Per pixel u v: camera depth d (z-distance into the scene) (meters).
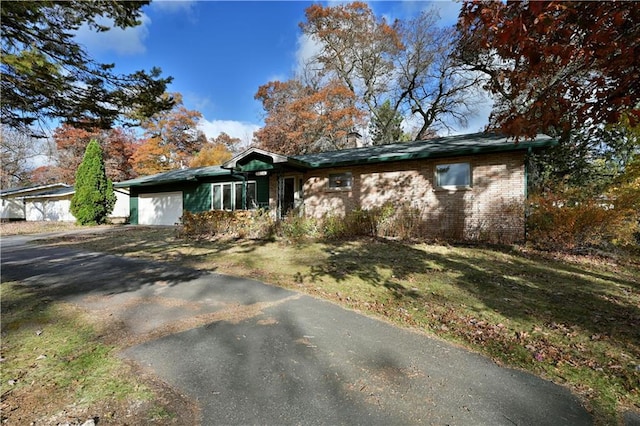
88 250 10.52
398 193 12.33
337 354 3.39
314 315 4.55
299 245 10.37
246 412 2.44
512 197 10.27
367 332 3.97
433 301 5.10
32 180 36.22
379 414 2.42
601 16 1.90
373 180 12.89
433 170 11.62
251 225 12.34
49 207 28.25
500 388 2.79
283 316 4.50
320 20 28.06
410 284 6.03
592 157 14.45
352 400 2.59
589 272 6.96
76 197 20.84
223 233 12.79
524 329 4.06
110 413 2.41
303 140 28.09
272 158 13.10
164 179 18.67
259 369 3.07
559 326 4.14
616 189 9.14
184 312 4.66
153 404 2.52
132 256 9.23
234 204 17.30
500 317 4.45
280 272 7.06
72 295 5.50
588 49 2.06
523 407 2.53
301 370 3.06
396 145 15.07
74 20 3.93
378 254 8.77
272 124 30.34
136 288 5.92
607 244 8.67
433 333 3.95
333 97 27.80
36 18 3.58
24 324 4.20
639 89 2.18
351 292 5.61
